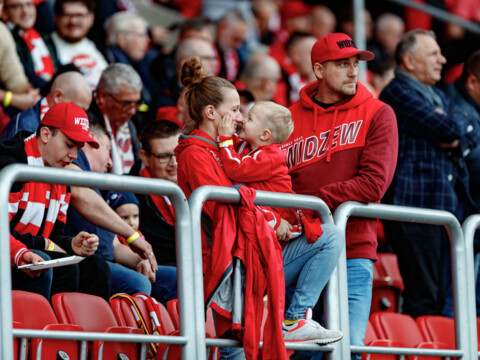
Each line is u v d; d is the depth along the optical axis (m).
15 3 25.72
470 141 22.64
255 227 13.89
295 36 31.48
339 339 14.57
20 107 23.38
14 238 14.91
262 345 13.95
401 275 21.23
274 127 14.89
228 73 33.06
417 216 16.55
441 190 21.05
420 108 21.09
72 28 26.83
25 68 25.06
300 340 14.54
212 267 13.74
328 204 15.66
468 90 24.25
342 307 15.23
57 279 15.64
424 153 21.16
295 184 16.52
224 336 14.20
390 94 21.53
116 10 32.12
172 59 28.62
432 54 21.89
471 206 21.92
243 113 23.92
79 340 13.14
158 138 19.88
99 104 21.52
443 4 37.19
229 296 13.98
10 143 15.83
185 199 13.54
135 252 17.58
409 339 19.52
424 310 20.89
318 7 37.53
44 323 14.24
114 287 17.31
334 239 14.83
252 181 14.56
